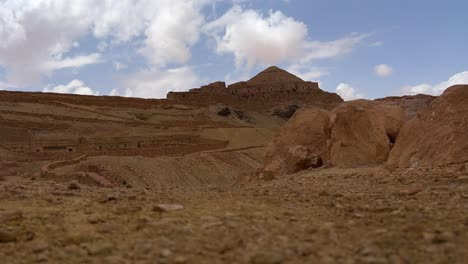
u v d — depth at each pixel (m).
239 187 14.74
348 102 23.70
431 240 6.54
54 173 35.22
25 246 6.96
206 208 9.44
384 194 11.09
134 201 10.88
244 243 6.73
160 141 86.75
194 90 176.00
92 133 88.81
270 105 176.50
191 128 106.31
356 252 6.17
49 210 9.49
